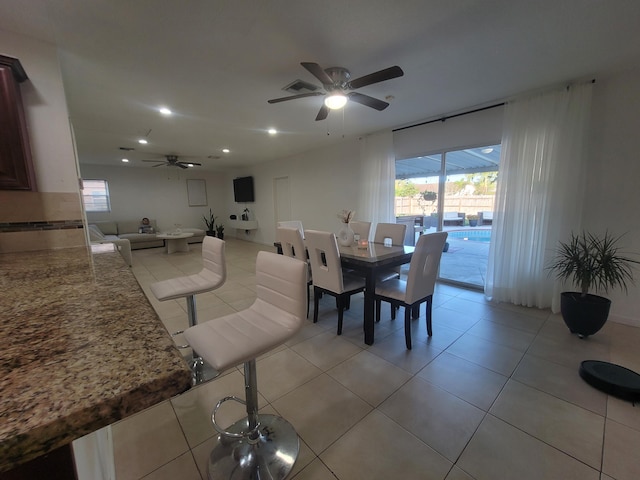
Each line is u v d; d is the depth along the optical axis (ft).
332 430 4.84
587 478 3.94
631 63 7.43
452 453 4.38
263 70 7.51
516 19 5.58
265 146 17.53
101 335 1.94
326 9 5.22
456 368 6.53
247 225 25.99
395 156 13.84
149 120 11.69
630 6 5.19
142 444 4.61
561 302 8.07
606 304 7.28
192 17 5.37
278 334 3.76
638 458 4.21
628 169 8.06
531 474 4.02
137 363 1.58
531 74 7.99
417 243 6.95
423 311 9.97
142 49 6.44
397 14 5.39
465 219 12.91
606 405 5.26
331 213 17.98
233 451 4.35
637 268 8.13
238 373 6.46
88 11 5.13
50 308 2.49
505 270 10.32
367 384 6.02
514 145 9.68
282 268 4.18
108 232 22.95
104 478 3.30
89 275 3.80
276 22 5.58
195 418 5.16
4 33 5.63
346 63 7.22
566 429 4.76
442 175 12.48
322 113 8.80
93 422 1.25
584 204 8.82
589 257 7.63
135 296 2.85
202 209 29.35
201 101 9.62
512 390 5.74
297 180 20.44
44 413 1.19
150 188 26.09
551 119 8.88
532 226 9.59
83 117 11.14
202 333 3.79
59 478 1.51
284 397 5.66
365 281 8.22
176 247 21.67
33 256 5.39
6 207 5.83
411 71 7.72
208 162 23.76
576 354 6.97
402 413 5.19
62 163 6.30
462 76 8.07
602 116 8.31
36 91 5.97
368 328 7.63
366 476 4.04
